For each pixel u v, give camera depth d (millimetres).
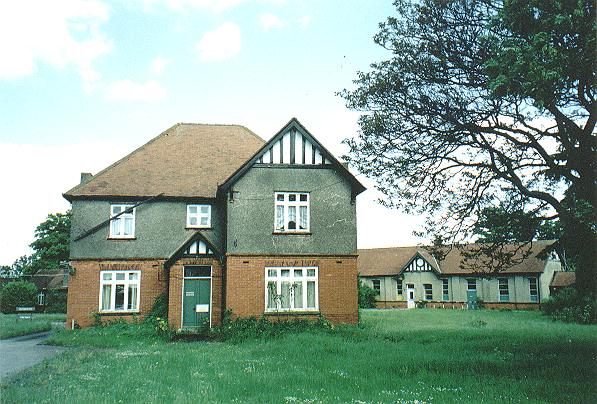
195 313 22922
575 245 13586
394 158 15672
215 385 10375
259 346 17484
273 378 11133
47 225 61250
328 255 23203
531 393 9602
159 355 15250
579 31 10070
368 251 62062
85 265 25297
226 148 30188
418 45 14477
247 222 22969
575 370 11797
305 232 23219
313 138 23969
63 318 39656
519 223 14891
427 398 9242
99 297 25156
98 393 9648
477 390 9891
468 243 16047
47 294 54594
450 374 11680
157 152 29109
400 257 58844
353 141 15867
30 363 14758
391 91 14820
